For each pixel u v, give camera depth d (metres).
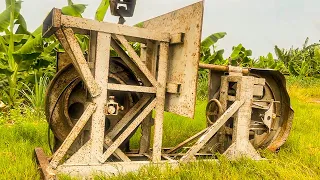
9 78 8.90
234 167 4.30
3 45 9.07
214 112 5.29
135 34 4.19
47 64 9.52
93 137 4.02
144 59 5.36
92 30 3.98
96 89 3.98
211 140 5.25
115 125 4.52
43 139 5.65
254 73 5.37
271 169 4.30
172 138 6.20
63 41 3.92
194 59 4.02
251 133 5.33
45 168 3.78
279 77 5.36
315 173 4.41
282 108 5.49
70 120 4.84
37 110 8.25
